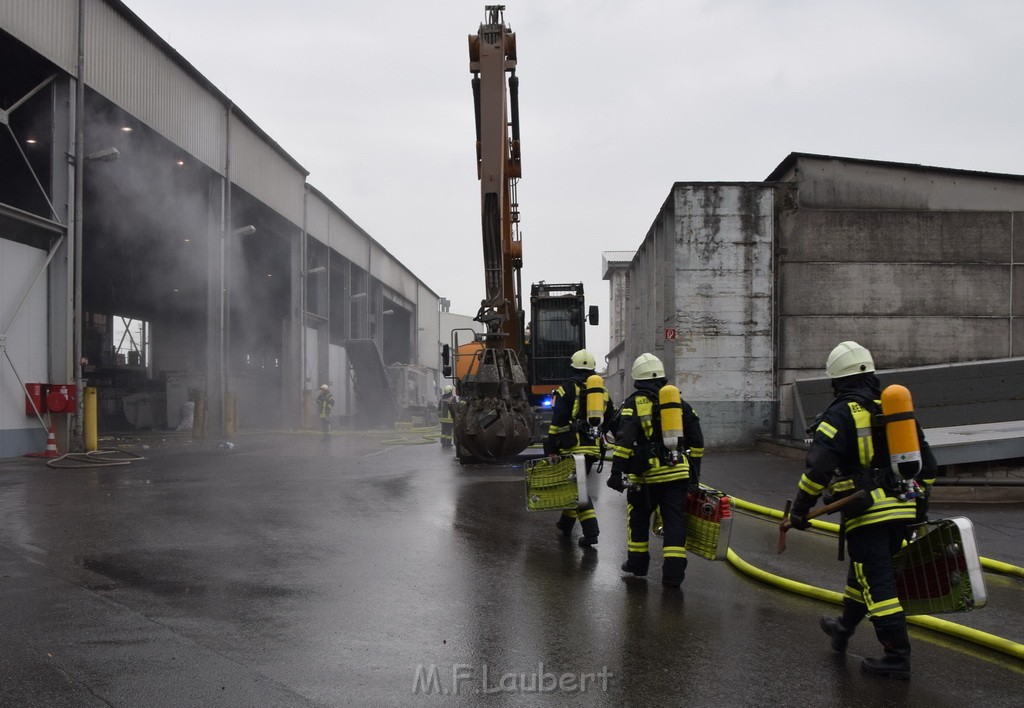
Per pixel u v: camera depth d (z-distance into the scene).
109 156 17.94
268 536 7.50
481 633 4.60
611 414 7.60
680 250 17.84
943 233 17.59
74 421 17.06
